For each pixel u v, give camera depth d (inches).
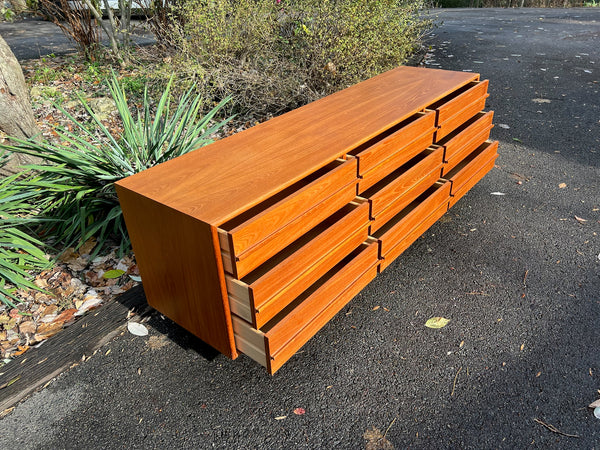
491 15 496.4
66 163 126.2
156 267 86.0
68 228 123.0
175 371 89.4
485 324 97.7
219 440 76.5
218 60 209.8
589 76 256.7
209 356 92.3
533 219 132.7
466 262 116.6
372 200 96.3
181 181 82.0
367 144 112.8
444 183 122.5
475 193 147.6
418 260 118.3
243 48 213.2
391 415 79.4
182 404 82.9
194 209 72.6
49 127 191.5
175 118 143.3
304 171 82.4
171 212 73.9
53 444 76.9
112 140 133.0
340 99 120.6
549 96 228.7
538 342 92.5
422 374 86.9
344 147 90.8
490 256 118.4
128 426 79.4
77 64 277.1
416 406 80.7
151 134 136.6
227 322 79.0
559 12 507.5
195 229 71.6
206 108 201.5
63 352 93.0
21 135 141.3
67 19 284.5
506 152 173.0
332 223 98.2
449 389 83.5
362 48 204.2
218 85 196.7
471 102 130.6
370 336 96.0
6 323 101.0
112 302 104.4
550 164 163.0
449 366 88.2
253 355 80.4
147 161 130.3
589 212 134.6
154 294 92.1
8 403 83.2
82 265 117.9
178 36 220.2
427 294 106.8
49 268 116.3
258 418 79.8
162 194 77.7
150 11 265.9
